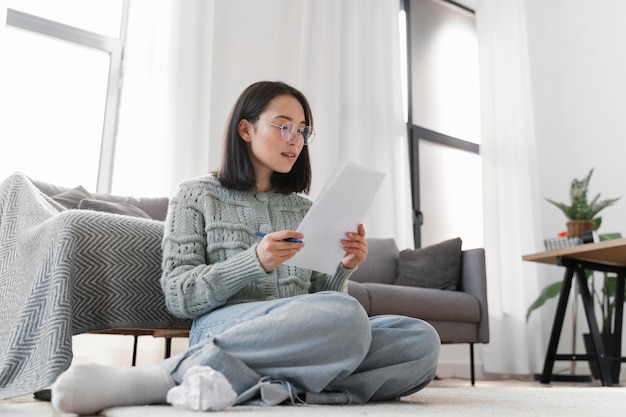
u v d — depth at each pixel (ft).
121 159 9.46
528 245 13.66
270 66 11.25
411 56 14.49
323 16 11.91
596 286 13.55
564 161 14.98
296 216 4.36
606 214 13.89
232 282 3.46
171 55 10.04
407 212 12.45
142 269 4.10
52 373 3.26
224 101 10.62
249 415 2.63
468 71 15.52
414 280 10.19
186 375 2.87
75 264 3.77
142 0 10.09
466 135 15.10
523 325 12.85
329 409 2.99
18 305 3.92
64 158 9.87
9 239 4.57
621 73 14.29
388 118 12.65
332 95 11.59
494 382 10.98
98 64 10.34
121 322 3.94
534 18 15.83
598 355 9.55
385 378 3.54
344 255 3.78
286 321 3.18
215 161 10.27
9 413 3.23
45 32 9.80
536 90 15.43
